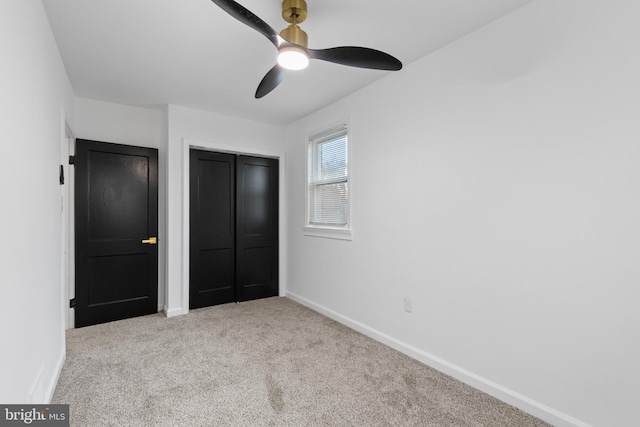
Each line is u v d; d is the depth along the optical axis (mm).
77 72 2551
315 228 3525
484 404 1823
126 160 3262
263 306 3705
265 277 4086
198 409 1761
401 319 2516
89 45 2145
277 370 2197
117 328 2977
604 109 1475
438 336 2232
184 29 1971
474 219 2008
